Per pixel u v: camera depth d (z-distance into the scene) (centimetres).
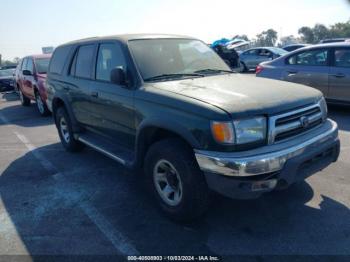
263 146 294
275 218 339
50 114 991
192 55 446
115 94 402
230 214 350
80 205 390
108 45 437
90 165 524
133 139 394
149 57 401
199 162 295
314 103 339
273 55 1855
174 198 338
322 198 372
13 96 1636
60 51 590
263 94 321
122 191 423
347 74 718
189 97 316
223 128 281
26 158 577
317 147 318
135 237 320
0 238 329
